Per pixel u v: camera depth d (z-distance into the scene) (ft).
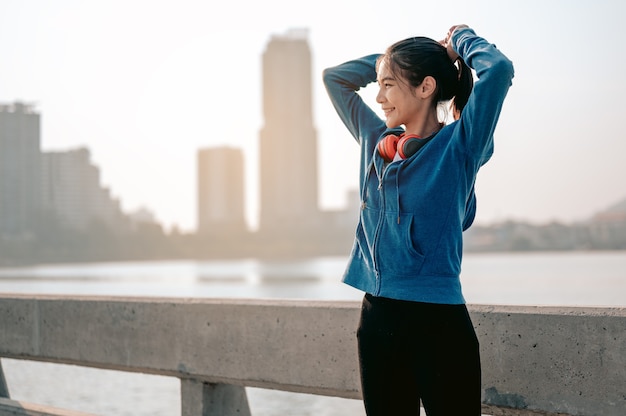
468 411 6.42
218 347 11.03
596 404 7.98
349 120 8.09
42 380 42.83
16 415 11.93
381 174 6.89
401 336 6.57
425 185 6.53
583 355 8.09
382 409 6.73
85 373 45.32
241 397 11.96
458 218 6.57
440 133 6.64
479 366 6.56
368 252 6.98
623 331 7.82
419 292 6.48
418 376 6.52
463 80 7.14
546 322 8.38
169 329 11.55
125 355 12.02
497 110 6.35
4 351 13.60
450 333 6.43
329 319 9.92
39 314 13.14
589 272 332.80
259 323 10.60
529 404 8.48
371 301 6.84
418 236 6.52
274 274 429.38
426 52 6.79
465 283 230.48
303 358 10.16
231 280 313.94
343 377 9.78
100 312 12.34
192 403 11.48
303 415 34.86
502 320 8.72
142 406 35.53
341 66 8.22
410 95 6.87
